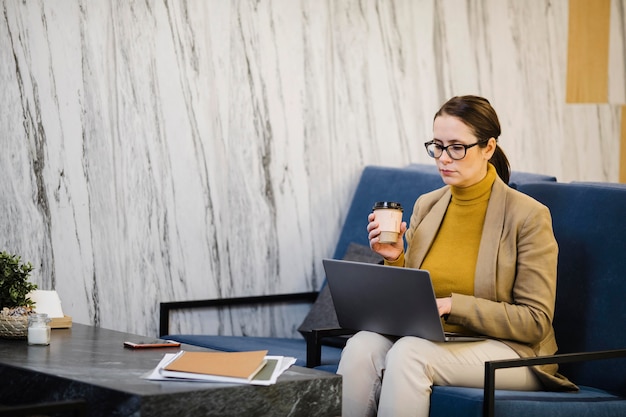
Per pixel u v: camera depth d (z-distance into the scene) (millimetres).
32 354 2734
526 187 3443
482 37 5023
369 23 4574
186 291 4070
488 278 3006
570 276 3225
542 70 5293
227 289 4172
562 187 3367
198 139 4078
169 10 3996
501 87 5113
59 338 3062
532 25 5242
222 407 2289
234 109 4168
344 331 3240
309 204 4391
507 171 3354
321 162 4422
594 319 3141
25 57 3693
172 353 2807
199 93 4078
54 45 3752
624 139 5645
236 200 4184
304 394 2447
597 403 2869
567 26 5395
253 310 4262
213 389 2275
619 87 5629
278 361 2598
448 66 4879
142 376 2410
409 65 4723
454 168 3078
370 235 3158
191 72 4055
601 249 3172
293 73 4328
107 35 3861
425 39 4781
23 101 3691
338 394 2521
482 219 3121
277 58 4285
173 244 4031
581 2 5453
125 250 3920
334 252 4391
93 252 3848
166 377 2383
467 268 3068
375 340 3012
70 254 3803
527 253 2988
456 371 2871
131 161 3922
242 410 2326
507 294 3014
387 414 2805
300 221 4363
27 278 3445
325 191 4438
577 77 5449
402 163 4699
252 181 4223
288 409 2414
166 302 3977
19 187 3689
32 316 2930
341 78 4480
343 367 2977
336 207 4469
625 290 3090
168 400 2199
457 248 3123
